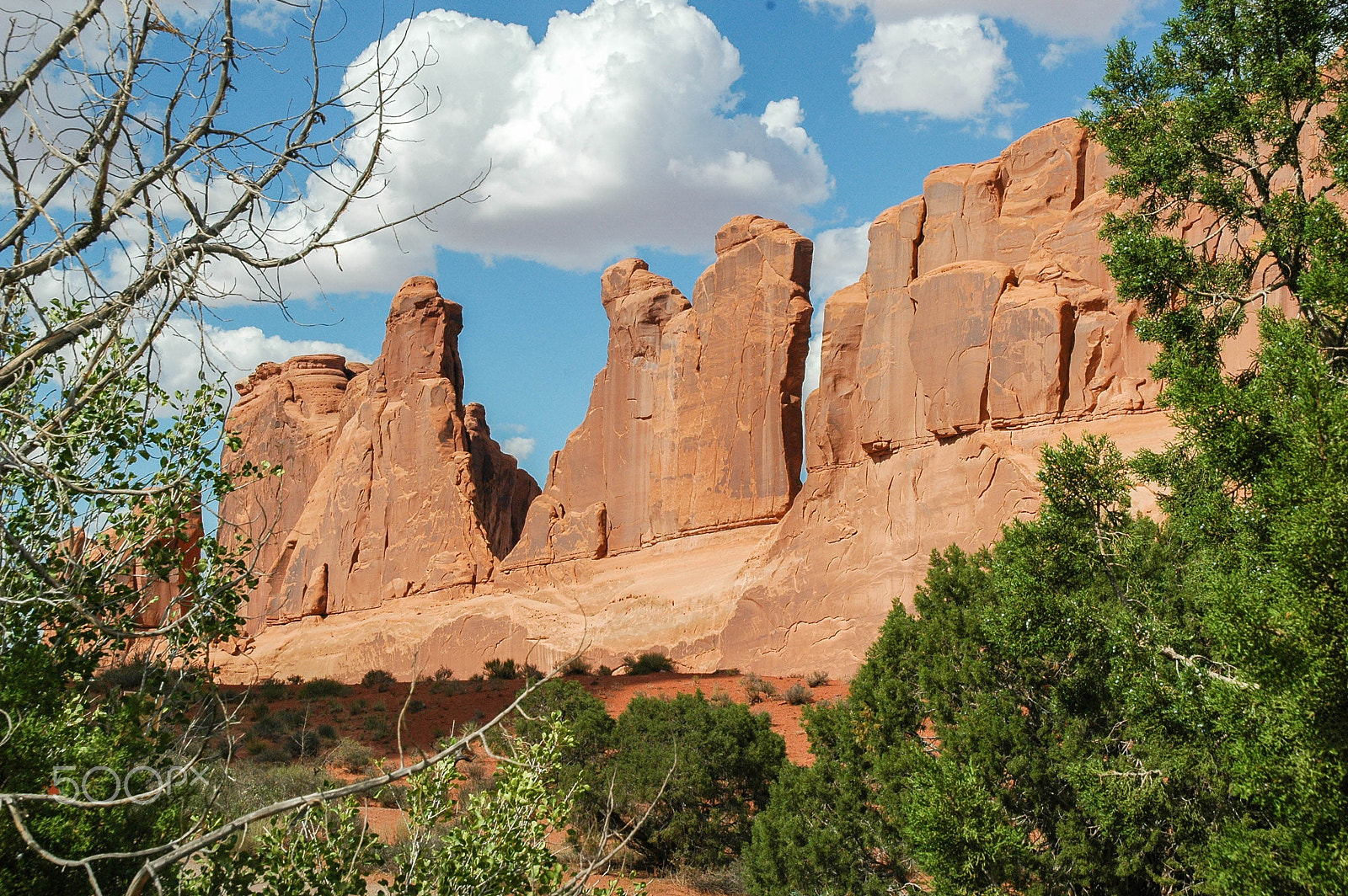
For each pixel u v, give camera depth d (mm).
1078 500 12453
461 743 4949
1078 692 12656
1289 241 14945
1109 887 11539
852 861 15219
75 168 5113
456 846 7062
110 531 7211
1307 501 7676
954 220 46156
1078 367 39719
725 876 18422
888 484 44812
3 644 6484
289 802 4621
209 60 5262
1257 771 7832
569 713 21672
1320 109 25578
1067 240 41688
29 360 5094
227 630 7371
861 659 43406
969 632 13945
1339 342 11539
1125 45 17188
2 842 5820
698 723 20375
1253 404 9414
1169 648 10602
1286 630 7477
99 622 5324
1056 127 44469
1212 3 16188
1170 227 17359
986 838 10906
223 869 6676
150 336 5156
